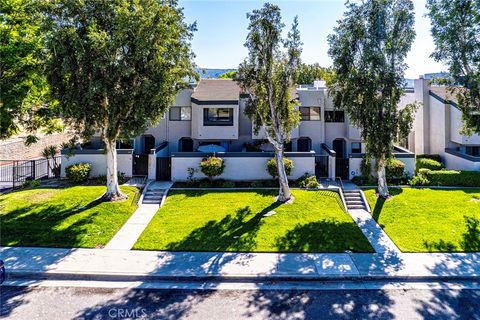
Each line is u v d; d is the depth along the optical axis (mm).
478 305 8586
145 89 14062
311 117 25938
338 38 16844
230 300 8758
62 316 7918
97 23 14039
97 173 20359
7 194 16938
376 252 11727
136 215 15133
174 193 17922
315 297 8953
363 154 20953
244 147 25359
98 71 13688
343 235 13047
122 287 9414
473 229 13547
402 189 19000
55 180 19875
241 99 25250
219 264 10625
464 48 16750
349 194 18016
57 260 10727
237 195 17609
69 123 15203
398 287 9539
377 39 16172
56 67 13414
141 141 25766
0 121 14602
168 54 15078
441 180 20047
